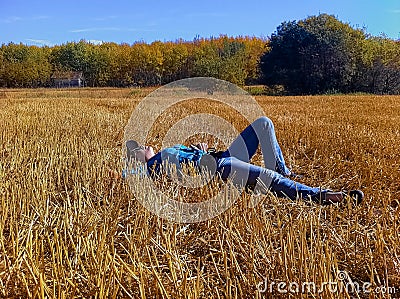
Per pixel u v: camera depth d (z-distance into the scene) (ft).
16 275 8.95
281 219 13.08
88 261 9.52
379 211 14.35
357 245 11.19
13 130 32.42
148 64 253.65
